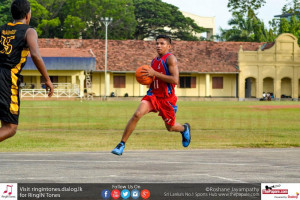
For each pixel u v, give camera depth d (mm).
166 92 8047
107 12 79938
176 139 16500
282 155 11688
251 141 16062
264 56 71750
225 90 72250
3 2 81688
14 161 10242
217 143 15375
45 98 60000
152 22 91875
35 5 77250
